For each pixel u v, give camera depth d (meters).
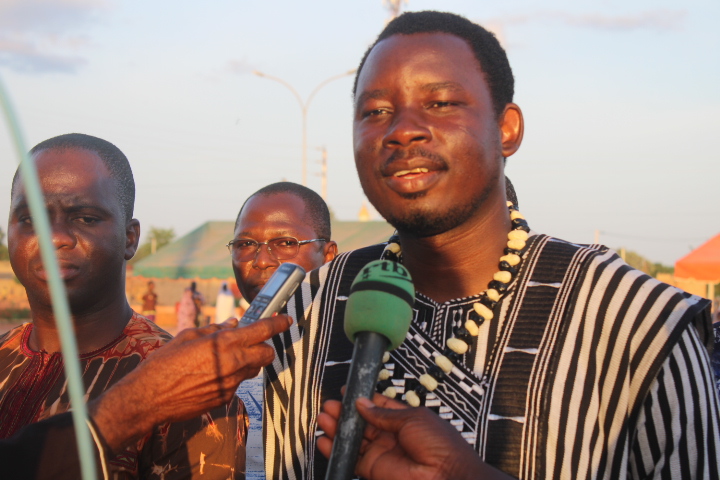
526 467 1.55
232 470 2.15
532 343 1.65
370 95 1.67
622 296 1.63
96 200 2.27
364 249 2.08
